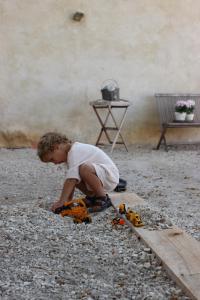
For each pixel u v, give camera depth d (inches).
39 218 207.3
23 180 276.2
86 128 365.1
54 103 358.6
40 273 156.9
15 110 353.7
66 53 356.5
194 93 379.9
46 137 213.0
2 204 237.6
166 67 373.4
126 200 223.5
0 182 272.2
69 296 141.5
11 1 344.8
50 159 214.5
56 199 235.5
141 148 366.0
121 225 199.3
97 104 349.7
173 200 243.6
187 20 372.5
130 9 362.6
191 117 359.6
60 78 358.0
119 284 149.6
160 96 368.2
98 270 159.9
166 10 368.2
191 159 331.3
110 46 362.6
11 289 145.2
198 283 141.6
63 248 178.1
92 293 143.3
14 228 194.9
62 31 354.3
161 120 363.6
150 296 140.1
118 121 369.4
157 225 193.2
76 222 203.5
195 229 203.3
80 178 215.9
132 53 366.9
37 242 182.9
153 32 368.2
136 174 289.7
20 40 349.1
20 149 353.1
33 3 348.2
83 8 354.9
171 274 150.9
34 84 354.6
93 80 362.6
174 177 285.4
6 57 348.8
